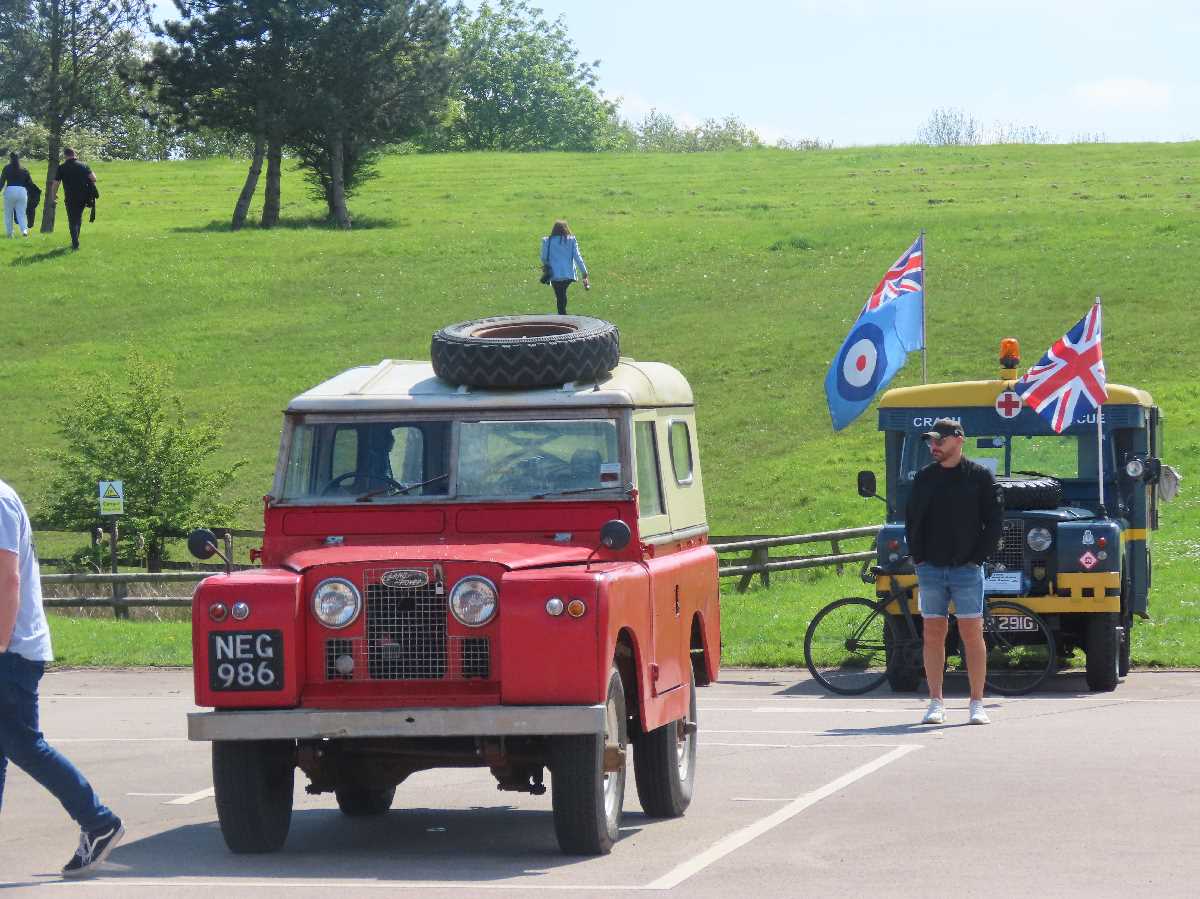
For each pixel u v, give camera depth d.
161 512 70.50
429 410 22.34
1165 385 88.75
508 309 113.62
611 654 19.69
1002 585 37.47
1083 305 105.19
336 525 22.09
